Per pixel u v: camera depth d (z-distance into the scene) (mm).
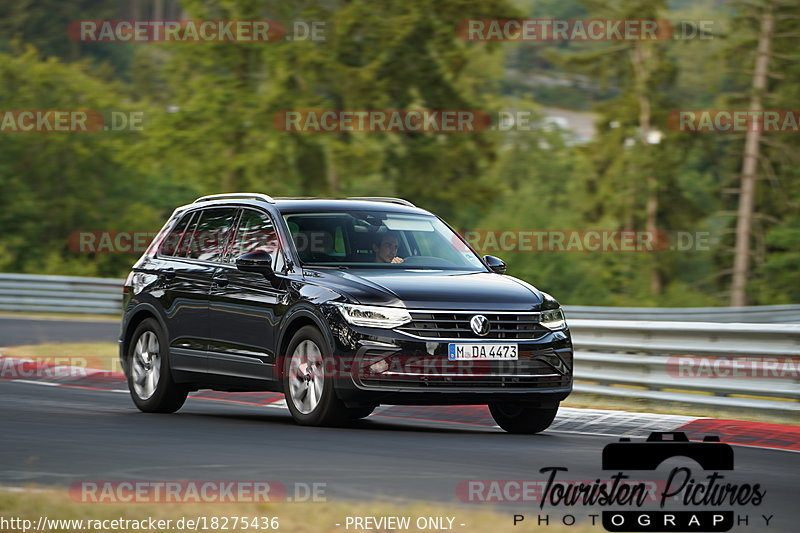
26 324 75062
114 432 26500
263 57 125750
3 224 157000
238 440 25188
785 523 17172
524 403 27922
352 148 126438
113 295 89375
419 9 128500
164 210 173625
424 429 29438
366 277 28250
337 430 27484
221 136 125750
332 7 131750
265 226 30875
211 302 31219
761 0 160750
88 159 162875
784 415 31141
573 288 172250
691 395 33812
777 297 161875
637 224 178250
